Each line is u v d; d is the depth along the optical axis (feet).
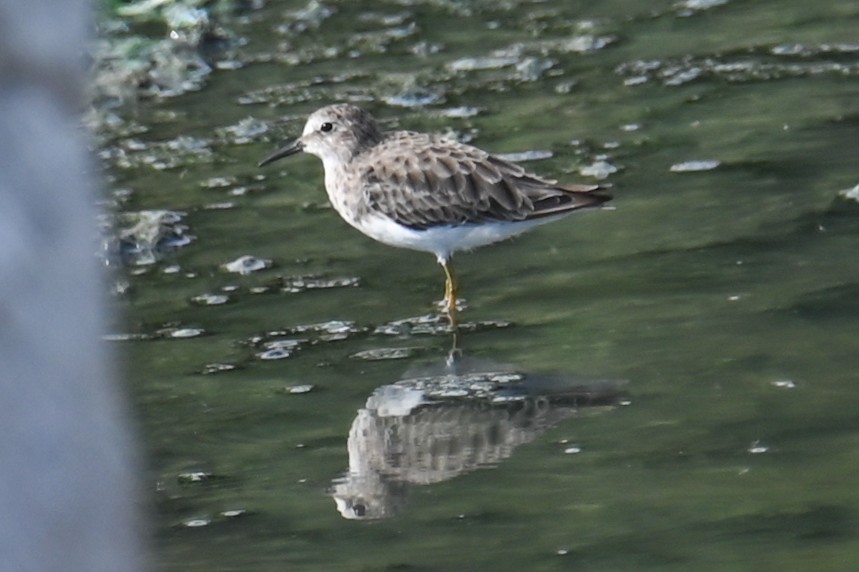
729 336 39.68
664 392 36.76
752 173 51.72
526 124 58.13
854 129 55.11
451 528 30.66
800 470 32.17
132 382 39.32
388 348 40.88
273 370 39.81
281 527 31.09
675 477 32.30
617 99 60.23
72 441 6.48
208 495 32.76
